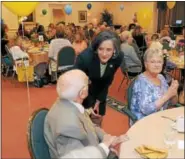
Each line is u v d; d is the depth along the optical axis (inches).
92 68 89.4
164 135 66.2
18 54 215.8
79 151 47.8
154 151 56.1
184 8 319.9
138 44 249.9
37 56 225.0
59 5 468.8
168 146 60.5
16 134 129.7
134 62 181.0
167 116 79.0
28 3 132.3
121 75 251.4
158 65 87.4
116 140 63.9
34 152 60.4
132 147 59.9
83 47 241.8
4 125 138.4
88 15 503.8
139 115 87.9
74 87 63.1
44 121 65.1
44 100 185.6
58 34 273.9
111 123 143.0
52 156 61.7
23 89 209.9
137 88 89.1
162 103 85.7
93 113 96.3
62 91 63.5
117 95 192.1
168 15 321.4
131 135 66.4
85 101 94.0
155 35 250.4
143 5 360.8
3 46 242.8
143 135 66.3
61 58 210.8
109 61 90.7
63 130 58.5
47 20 458.0
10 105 171.3
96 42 85.2
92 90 94.3
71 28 330.3
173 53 157.9
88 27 342.6
